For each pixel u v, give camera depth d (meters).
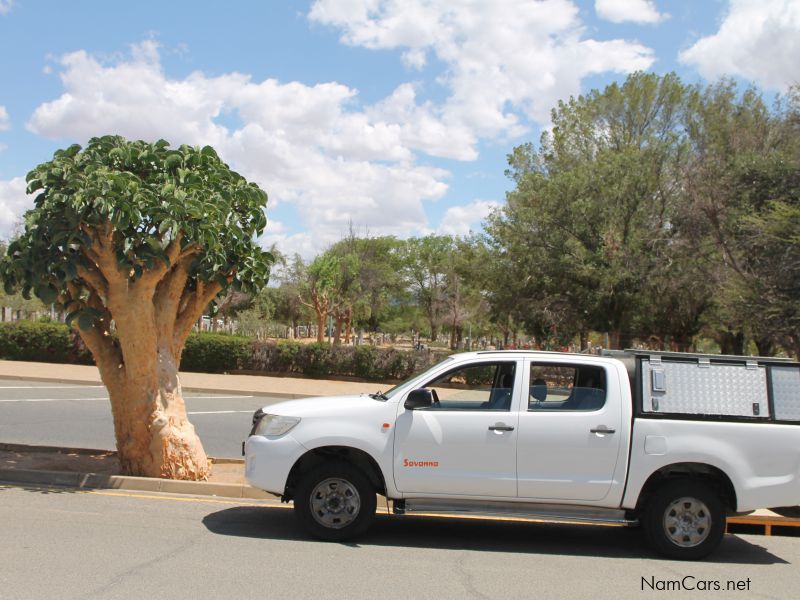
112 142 9.05
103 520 7.17
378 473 6.87
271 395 21.59
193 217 8.31
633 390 6.83
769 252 21.91
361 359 25.95
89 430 13.52
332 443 6.71
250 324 42.66
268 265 9.99
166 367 9.00
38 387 20.52
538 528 7.90
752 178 24.67
